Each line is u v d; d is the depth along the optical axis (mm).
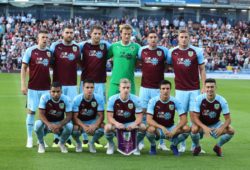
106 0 49656
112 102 10688
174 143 10656
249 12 53625
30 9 50156
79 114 10781
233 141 12414
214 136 10398
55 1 49156
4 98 21547
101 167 9305
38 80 11320
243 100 23047
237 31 50188
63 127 10461
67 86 11477
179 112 10656
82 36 45906
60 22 47875
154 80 11562
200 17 53344
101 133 10617
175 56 11367
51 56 11430
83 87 10852
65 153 10586
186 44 11297
